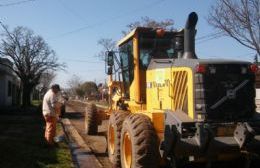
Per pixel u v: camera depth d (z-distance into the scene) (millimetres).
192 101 5859
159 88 6742
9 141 9062
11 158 7082
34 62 30625
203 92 5770
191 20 6312
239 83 5879
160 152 5859
